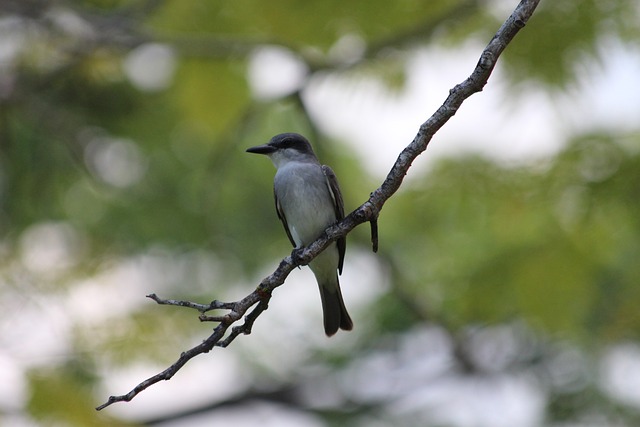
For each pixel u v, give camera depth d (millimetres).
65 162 15992
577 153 11094
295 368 18641
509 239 12336
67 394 11148
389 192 6531
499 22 12648
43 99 15062
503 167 11594
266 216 17953
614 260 12281
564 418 15062
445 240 13906
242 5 13430
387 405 18094
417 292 14438
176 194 17422
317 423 18391
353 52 13523
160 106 16844
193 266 17672
